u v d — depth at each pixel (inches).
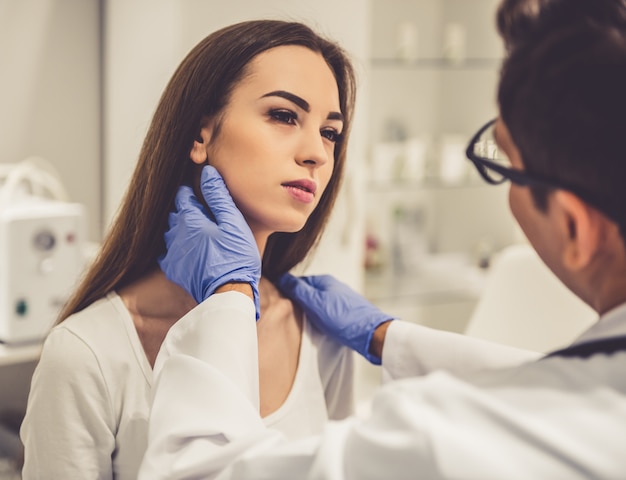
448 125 140.3
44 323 81.0
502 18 30.6
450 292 127.5
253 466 31.2
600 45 27.4
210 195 42.6
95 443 41.8
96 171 106.7
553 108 27.9
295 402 47.4
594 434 26.3
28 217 78.7
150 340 43.5
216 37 44.1
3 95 99.0
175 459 33.9
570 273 30.5
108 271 44.5
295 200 43.2
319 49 45.4
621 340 28.3
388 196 137.5
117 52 101.5
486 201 136.7
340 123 45.5
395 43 135.0
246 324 38.1
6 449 87.2
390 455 27.4
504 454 26.2
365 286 126.7
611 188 27.6
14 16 98.3
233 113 42.9
